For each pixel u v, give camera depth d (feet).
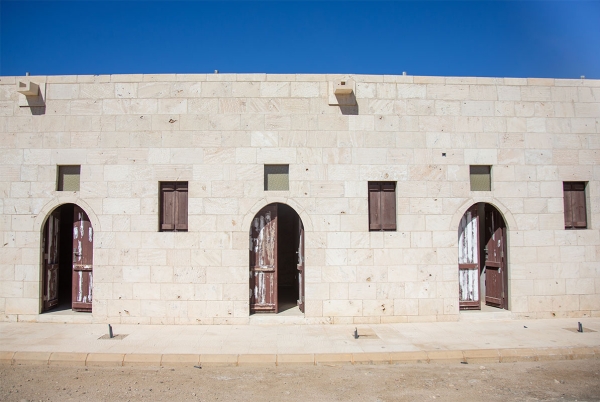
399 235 31.76
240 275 31.14
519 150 32.91
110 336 27.63
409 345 26.13
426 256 31.86
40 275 31.63
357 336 27.78
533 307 32.50
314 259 31.30
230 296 31.04
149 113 31.71
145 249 31.17
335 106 31.99
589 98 33.71
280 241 50.52
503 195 32.71
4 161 31.73
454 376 22.31
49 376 22.21
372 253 31.55
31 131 31.76
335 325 30.83
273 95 31.83
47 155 31.71
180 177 31.48
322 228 31.42
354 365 24.08
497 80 33.04
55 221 33.71
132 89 31.81
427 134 32.37
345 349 25.40
